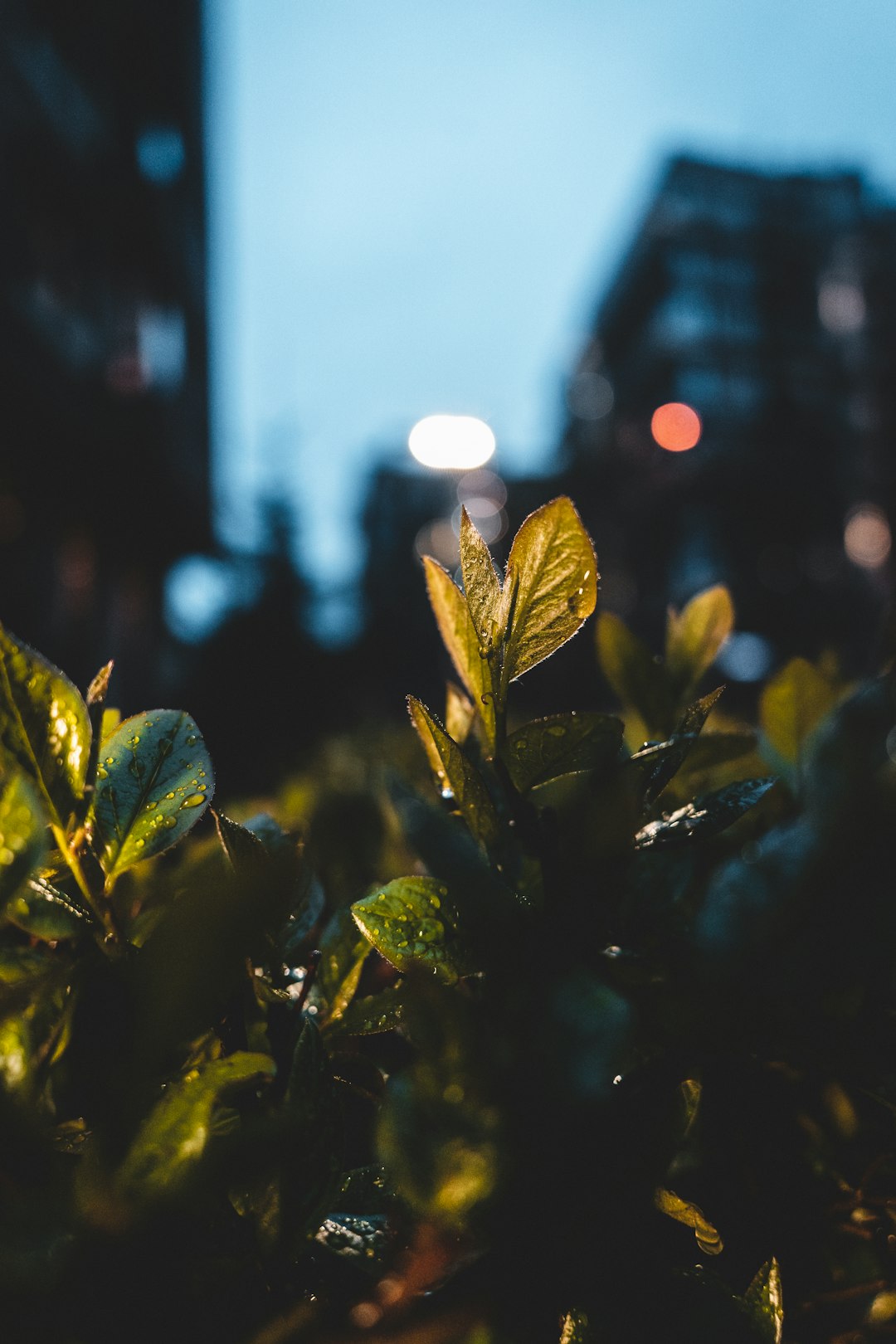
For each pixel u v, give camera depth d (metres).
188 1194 0.30
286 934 0.38
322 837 0.87
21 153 6.66
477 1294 0.31
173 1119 0.31
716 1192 0.39
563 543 0.36
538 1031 0.30
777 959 0.31
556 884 0.34
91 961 0.34
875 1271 0.40
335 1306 0.33
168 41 8.45
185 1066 0.35
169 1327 0.30
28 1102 0.31
